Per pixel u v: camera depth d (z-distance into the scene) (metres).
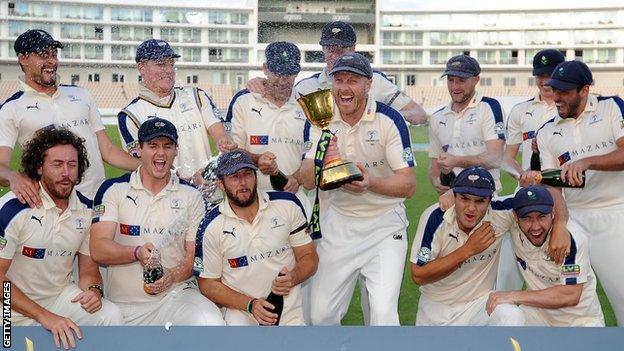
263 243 3.36
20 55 3.79
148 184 3.46
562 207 3.50
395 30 36.81
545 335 3.04
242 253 3.35
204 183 3.72
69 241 3.36
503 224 3.52
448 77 4.36
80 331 3.06
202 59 33.72
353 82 3.43
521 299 3.38
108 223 3.39
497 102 4.40
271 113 4.13
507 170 4.55
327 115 3.47
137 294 3.48
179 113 4.05
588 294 3.47
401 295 5.07
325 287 3.82
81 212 3.40
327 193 3.98
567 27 36.72
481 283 3.59
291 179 4.04
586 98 3.83
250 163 3.23
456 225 3.46
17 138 3.88
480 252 3.40
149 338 3.03
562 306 3.39
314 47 34.62
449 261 3.39
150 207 3.45
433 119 4.57
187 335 3.04
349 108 3.48
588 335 3.01
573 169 3.54
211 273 3.38
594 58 36.59
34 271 3.33
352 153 3.66
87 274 3.46
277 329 3.04
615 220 3.87
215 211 3.36
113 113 24.62
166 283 3.39
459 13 37.19
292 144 4.16
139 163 4.02
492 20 37.03
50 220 3.30
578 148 3.86
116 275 3.49
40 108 3.85
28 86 3.86
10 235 3.23
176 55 4.02
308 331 3.05
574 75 3.74
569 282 3.38
